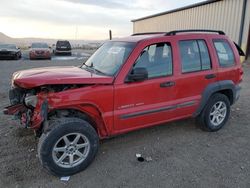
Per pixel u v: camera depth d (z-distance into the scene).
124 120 3.70
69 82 3.18
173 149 4.07
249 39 14.48
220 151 4.01
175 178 3.26
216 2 16.44
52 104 3.12
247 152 3.98
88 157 3.42
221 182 3.17
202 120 4.64
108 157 3.79
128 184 3.13
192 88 4.27
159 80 3.88
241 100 7.10
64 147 3.25
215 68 4.54
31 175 3.30
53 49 28.33
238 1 14.73
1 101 6.73
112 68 3.74
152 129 4.85
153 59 3.85
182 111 4.27
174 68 4.04
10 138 4.34
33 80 3.13
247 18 14.30
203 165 3.58
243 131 4.84
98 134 3.65
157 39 3.91
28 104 3.37
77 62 18.50
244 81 9.99
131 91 3.63
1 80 10.10
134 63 3.66
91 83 3.34
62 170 3.24
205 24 17.70
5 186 3.06
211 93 4.49
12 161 3.61
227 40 4.88
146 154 3.89
